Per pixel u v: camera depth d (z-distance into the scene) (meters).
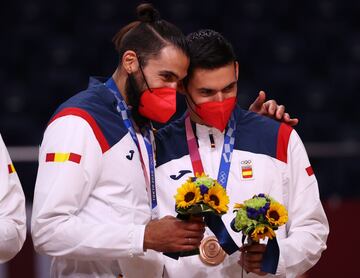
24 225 9.79
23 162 18.33
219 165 10.65
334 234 16.64
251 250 9.59
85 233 9.36
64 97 25.23
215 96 10.23
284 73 25.98
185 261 10.43
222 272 10.39
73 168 9.51
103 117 9.95
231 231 10.31
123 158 9.92
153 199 10.31
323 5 27.20
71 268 9.98
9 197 9.68
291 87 25.77
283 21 26.81
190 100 10.43
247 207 9.31
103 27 26.20
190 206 9.10
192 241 9.30
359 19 27.23
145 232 9.36
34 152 17.53
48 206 9.38
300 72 26.09
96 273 9.93
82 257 9.45
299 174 10.57
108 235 9.37
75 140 9.63
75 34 26.09
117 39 10.34
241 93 25.38
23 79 25.36
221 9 26.67
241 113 10.89
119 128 10.00
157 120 10.05
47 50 25.83
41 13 26.34
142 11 10.23
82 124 9.74
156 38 9.86
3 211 9.56
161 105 9.84
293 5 27.03
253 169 10.52
